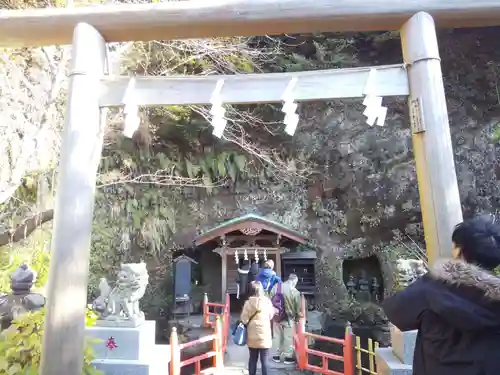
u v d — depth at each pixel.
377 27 3.09
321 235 11.45
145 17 3.00
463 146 10.72
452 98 11.24
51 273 2.67
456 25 3.07
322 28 3.07
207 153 11.69
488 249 1.47
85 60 2.96
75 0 6.10
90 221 2.82
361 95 2.98
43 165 7.55
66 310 2.59
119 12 3.01
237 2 2.98
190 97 3.01
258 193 11.74
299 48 11.88
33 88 6.38
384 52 12.05
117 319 4.06
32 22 3.04
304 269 10.95
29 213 8.20
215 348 6.10
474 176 10.45
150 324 4.23
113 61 6.35
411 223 10.85
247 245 10.24
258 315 5.22
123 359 3.89
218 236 10.20
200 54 8.20
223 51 8.05
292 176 11.75
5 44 3.20
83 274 2.70
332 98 3.00
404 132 11.05
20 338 3.23
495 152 10.54
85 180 2.81
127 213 10.97
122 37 3.12
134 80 3.02
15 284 3.77
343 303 10.70
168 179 10.38
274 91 3.00
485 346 1.37
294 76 3.01
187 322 9.89
